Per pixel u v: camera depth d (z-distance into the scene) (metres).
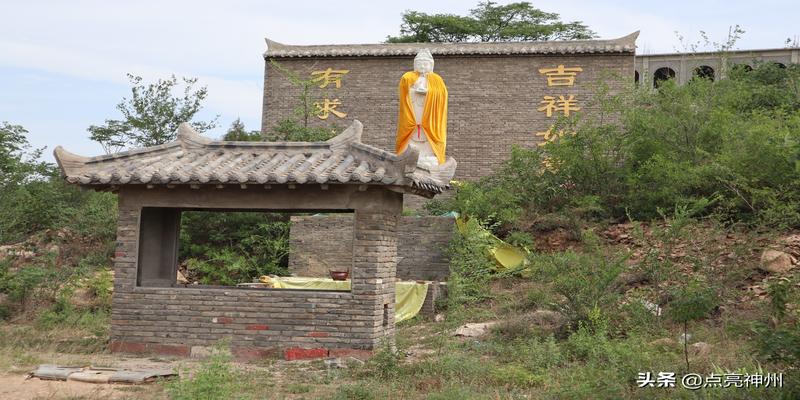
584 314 14.15
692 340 12.71
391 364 11.44
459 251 19.44
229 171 12.80
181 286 13.91
